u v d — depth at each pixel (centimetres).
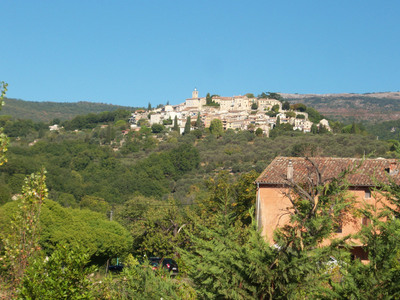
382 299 803
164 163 9975
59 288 1045
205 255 906
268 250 909
